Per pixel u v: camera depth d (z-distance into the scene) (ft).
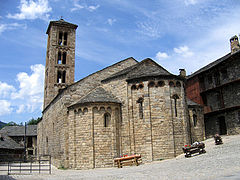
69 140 91.91
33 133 242.99
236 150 65.57
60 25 168.45
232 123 113.19
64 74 166.81
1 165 124.88
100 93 97.45
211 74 132.57
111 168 78.89
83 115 88.74
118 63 116.47
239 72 111.34
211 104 132.36
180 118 88.12
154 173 50.37
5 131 245.04
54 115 121.60
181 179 39.70
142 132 85.87
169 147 82.89
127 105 91.30
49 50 165.17
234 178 34.09
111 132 86.94
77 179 51.93
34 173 73.15
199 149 73.61
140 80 90.02
